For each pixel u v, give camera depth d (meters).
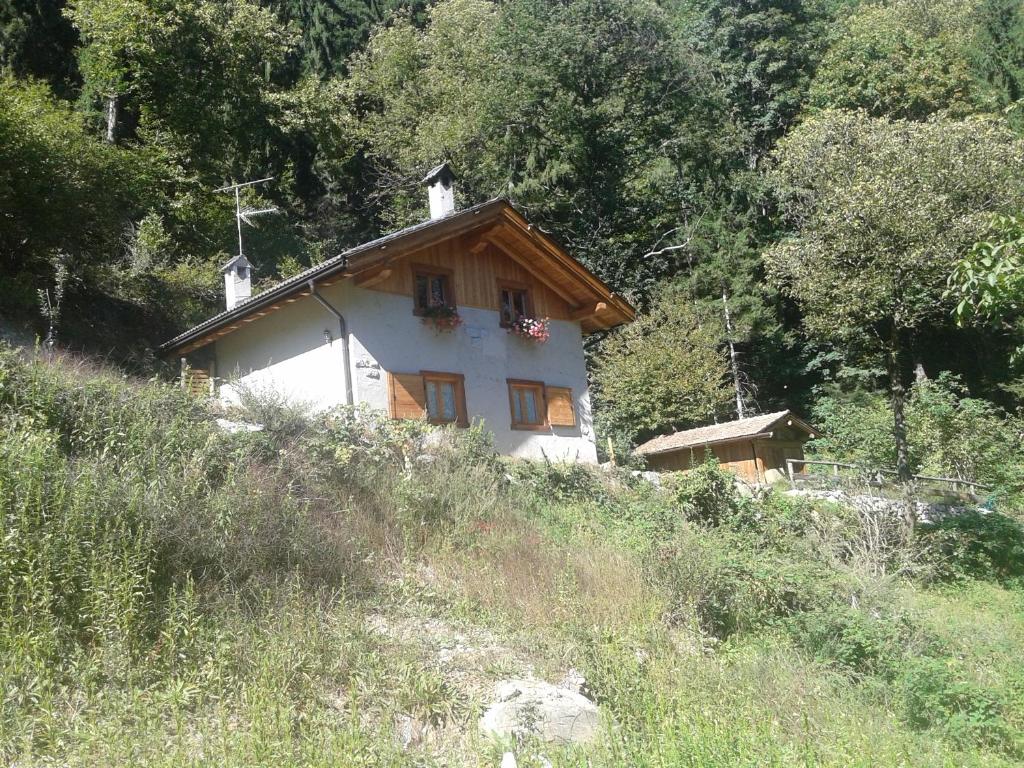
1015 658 11.26
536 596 9.27
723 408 34.88
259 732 5.89
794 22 44.69
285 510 8.73
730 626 10.18
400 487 10.90
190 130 30.38
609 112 36.81
